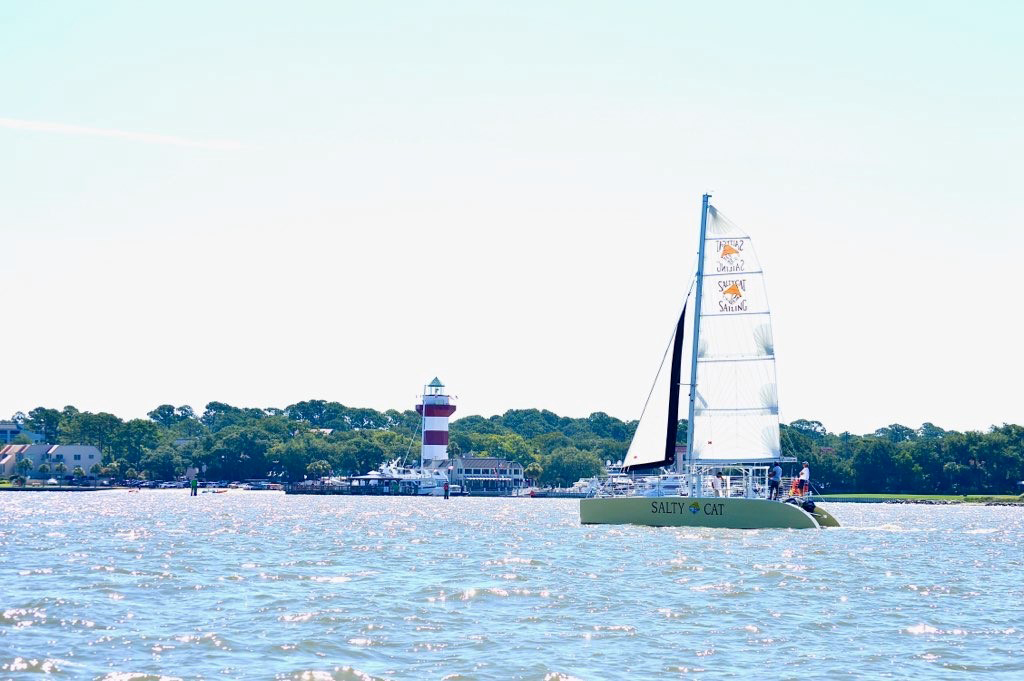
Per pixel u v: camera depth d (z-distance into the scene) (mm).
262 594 168250
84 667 115500
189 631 135625
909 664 121000
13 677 110500
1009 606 164125
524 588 176125
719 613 153500
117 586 175750
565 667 117625
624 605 159625
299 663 118625
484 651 125750
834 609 158750
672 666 119125
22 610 148500
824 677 114562
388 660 120938
